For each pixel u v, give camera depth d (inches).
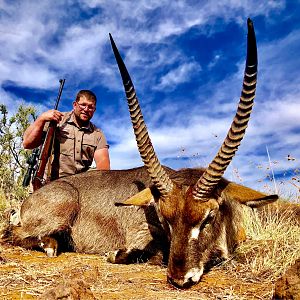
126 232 79.7
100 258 79.4
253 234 83.1
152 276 64.9
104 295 54.1
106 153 105.3
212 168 59.0
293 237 81.4
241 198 65.6
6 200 118.3
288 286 48.1
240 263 70.8
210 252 65.6
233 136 58.4
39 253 82.7
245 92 56.6
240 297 54.7
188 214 60.0
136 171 86.3
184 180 67.3
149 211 76.2
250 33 50.6
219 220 65.6
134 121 61.8
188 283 58.1
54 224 83.6
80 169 101.7
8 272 63.9
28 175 99.8
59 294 44.9
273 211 101.6
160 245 74.5
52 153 97.2
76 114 102.1
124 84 61.7
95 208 84.1
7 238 85.8
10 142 143.1
